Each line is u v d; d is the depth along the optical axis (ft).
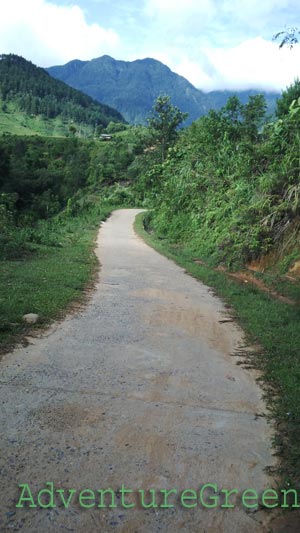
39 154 310.04
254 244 41.70
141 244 64.85
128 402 13.34
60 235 65.51
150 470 10.10
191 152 79.20
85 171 251.39
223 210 53.98
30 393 13.42
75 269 34.94
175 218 76.43
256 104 74.38
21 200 170.71
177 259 49.01
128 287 31.40
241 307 27.09
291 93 68.18
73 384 14.30
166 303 27.35
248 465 10.57
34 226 75.41
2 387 13.67
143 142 209.26
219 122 74.28
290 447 11.37
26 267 33.47
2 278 28.35
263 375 16.19
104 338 19.27
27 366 15.44
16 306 21.66
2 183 174.60
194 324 22.93
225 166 63.10
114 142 328.49
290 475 10.23
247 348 19.51
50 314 21.71
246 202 48.93
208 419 12.66
